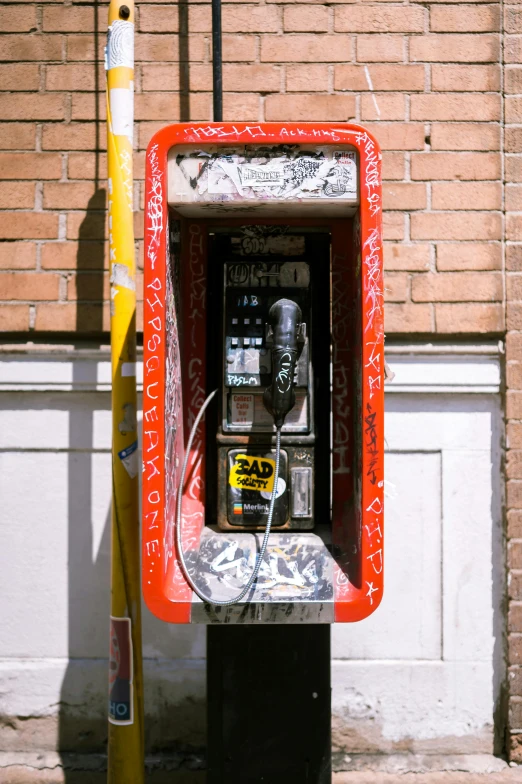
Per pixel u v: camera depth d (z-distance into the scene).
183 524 2.19
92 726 2.81
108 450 2.82
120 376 2.23
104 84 2.79
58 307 2.78
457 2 2.76
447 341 2.79
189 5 2.75
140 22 2.76
